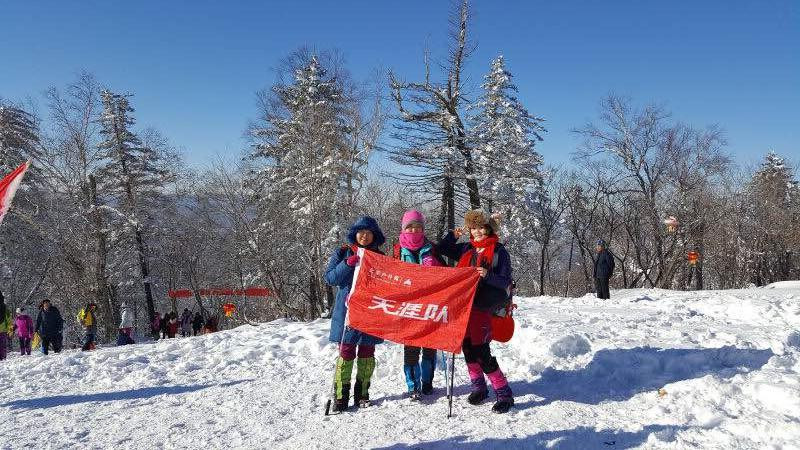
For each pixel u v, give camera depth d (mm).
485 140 26922
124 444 4684
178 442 4613
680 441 3551
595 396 4668
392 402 4965
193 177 25906
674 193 32375
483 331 4559
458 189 25219
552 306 12547
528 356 6211
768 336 6602
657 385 4816
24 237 28078
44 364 9586
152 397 6523
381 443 3998
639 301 13336
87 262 27547
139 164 31406
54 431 5242
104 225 28875
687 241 31375
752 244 37031
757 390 4223
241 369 7906
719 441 3527
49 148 26047
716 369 5223
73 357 10070
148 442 4680
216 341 10758
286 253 21547
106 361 9375
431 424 4297
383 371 6273
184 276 36094
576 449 3625
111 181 30953
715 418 3885
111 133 31516
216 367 8219
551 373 5480
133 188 31344
